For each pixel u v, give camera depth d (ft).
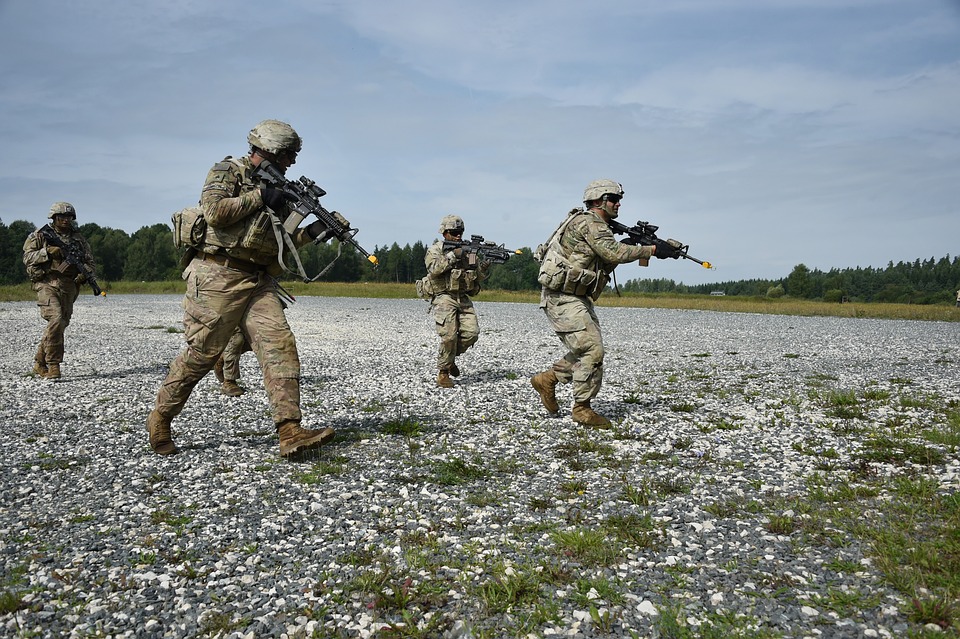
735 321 96.12
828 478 17.39
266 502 15.99
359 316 94.68
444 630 10.25
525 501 16.02
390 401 29.40
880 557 12.13
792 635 9.88
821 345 58.13
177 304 121.08
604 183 23.58
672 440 21.75
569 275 23.34
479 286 34.22
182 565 12.53
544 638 9.96
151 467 19.01
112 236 389.39
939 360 45.50
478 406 28.02
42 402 29.17
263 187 18.88
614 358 47.80
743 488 16.78
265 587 11.65
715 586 11.42
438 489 16.84
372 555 12.89
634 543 13.26
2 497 16.55
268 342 19.40
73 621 10.55
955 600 10.56
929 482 16.33
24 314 89.86
